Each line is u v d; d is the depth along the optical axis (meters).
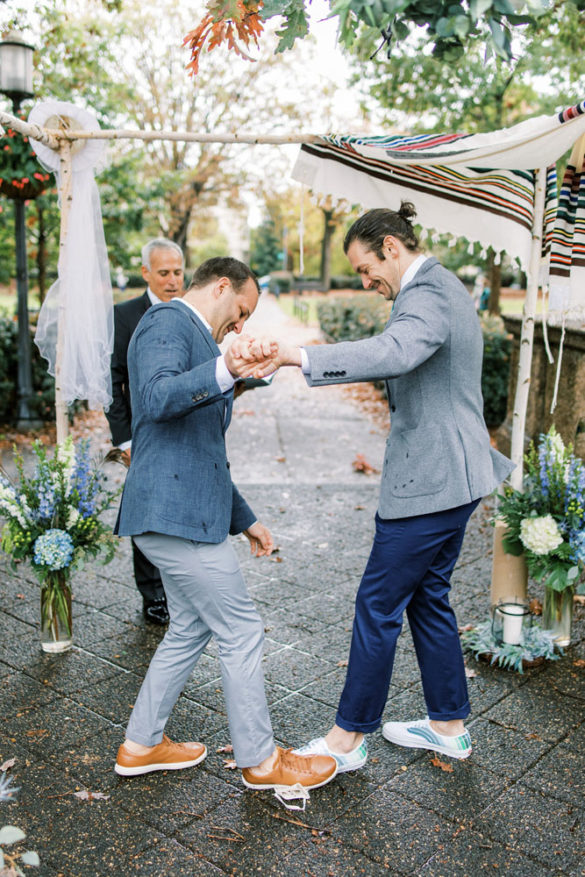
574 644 3.50
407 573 2.42
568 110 2.34
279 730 2.80
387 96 7.24
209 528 2.28
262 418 9.12
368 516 5.43
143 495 2.27
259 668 2.41
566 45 4.90
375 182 3.14
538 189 2.96
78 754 2.63
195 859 2.16
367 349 2.11
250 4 2.04
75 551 3.27
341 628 3.65
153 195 9.79
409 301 2.28
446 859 2.17
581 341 4.80
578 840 2.26
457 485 2.35
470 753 2.67
